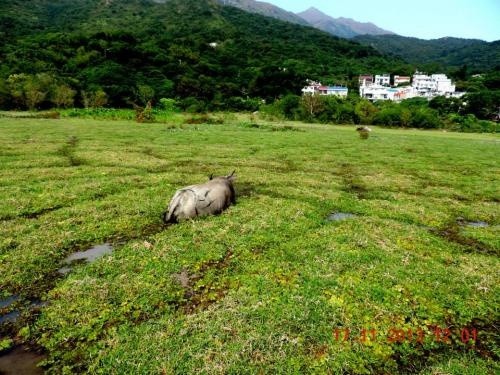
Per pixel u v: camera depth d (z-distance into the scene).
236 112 85.81
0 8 189.25
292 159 26.62
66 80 74.19
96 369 6.23
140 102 78.19
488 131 71.31
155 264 9.44
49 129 36.75
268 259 10.05
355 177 21.70
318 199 16.20
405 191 19.20
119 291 8.23
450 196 18.66
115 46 104.38
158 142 31.73
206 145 31.17
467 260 10.72
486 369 6.47
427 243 11.90
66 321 7.33
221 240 10.95
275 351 6.58
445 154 33.34
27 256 9.71
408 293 8.61
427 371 6.43
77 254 10.31
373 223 13.41
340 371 6.27
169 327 7.11
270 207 14.29
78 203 14.27
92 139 31.70
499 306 8.45
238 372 6.11
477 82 154.12
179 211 12.54
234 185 18.05
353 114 74.88
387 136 48.91
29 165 20.30
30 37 116.50
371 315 7.74
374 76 170.88
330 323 7.37
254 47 177.75
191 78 99.69
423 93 145.62
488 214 15.63
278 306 7.76
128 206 13.81
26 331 7.08
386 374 6.40
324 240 11.28
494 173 25.41
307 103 76.38
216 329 7.04
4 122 41.53
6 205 13.40
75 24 195.75
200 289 8.63
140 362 6.26
